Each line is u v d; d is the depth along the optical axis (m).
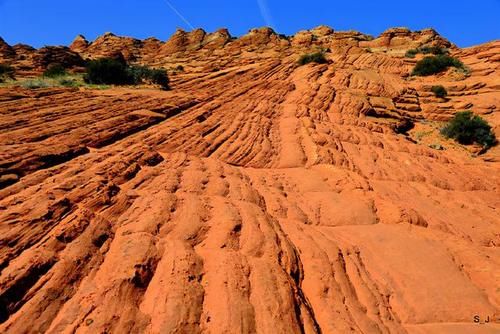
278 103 25.64
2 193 8.33
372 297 8.07
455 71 41.19
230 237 8.30
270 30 91.31
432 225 12.18
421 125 30.06
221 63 59.03
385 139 22.44
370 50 70.94
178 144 15.38
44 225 6.93
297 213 11.51
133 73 30.19
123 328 5.34
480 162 23.62
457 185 17.78
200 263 7.17
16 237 6.41
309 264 8.41
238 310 6.09
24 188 8.81
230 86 30.11
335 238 10.30
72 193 8.38
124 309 5.64
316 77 33.22
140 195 9.51
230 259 7.31
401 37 75.31
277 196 12.44
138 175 11.08
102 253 7.00
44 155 10.59
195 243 8.16
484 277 9.70
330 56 50.84
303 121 21.53
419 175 17.50
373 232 11.02
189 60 84.81
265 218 9.70
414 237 11.00
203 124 18.47
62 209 7.55
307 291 7.69
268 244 8.34
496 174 20.88
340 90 29.14
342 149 18.77
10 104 15.94
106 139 13.73
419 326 7.66
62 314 5.41
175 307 5.82
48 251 6.33
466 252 10.57
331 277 8.11
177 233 8.20
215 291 6.48
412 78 42.47
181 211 9.09
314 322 6.72
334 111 25.61
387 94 31.55
